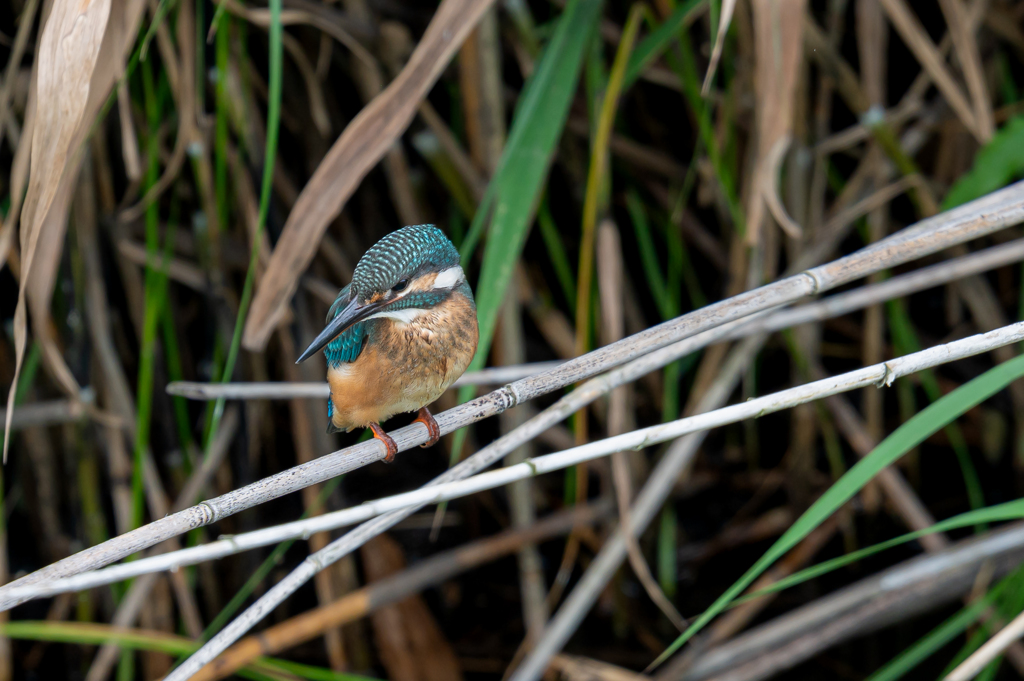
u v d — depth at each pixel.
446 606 10.87
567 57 7.27
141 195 9.63
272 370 10.94
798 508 10.77
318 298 10.12
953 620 7.15
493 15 9.08
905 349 10.22
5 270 10.02
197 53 8.15
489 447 5.63
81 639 7.22
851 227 11.11
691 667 8.69
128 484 9.48
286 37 8.80
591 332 10.27
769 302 5.34
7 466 10.47
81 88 5.12
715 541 11.01
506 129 10.65
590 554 10.72
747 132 9.95
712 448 11.89
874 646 9.95
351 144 6.26
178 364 9.60
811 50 9.52
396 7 9.91
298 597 10.82
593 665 8.53
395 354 5.62
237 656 8.55
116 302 10.11
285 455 11.46
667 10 9.49
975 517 5.07
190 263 9.80
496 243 6.65
